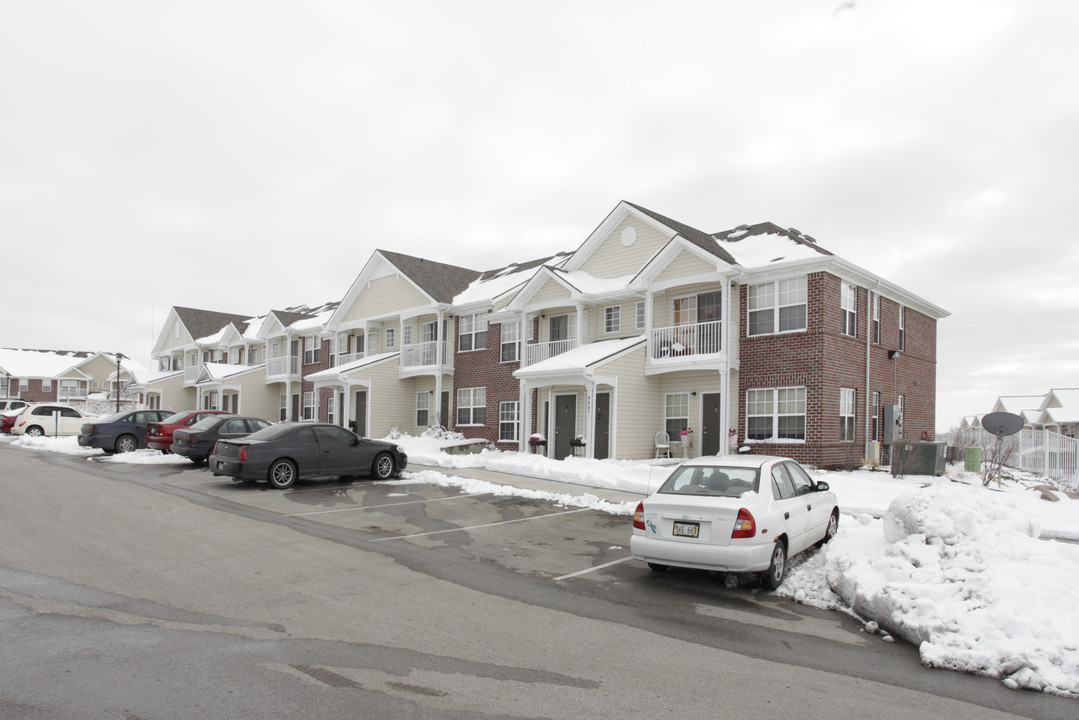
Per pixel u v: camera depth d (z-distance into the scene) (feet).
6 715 13.93
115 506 40.11
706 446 69.46
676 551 25.52
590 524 38.37
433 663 17.53
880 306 73.61
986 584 21.62
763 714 15.19
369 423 101.24
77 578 24.39
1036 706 16.12
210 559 27.89
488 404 92.43
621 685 16.56
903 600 21.44
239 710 14.44
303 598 22.93
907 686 17.11
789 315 64.23
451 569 27.73
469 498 46.70
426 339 103.91
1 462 64.18
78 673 16.16
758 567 24.70
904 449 58.49
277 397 139.64
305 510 40.86
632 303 76.48
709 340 68.69
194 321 173.47
